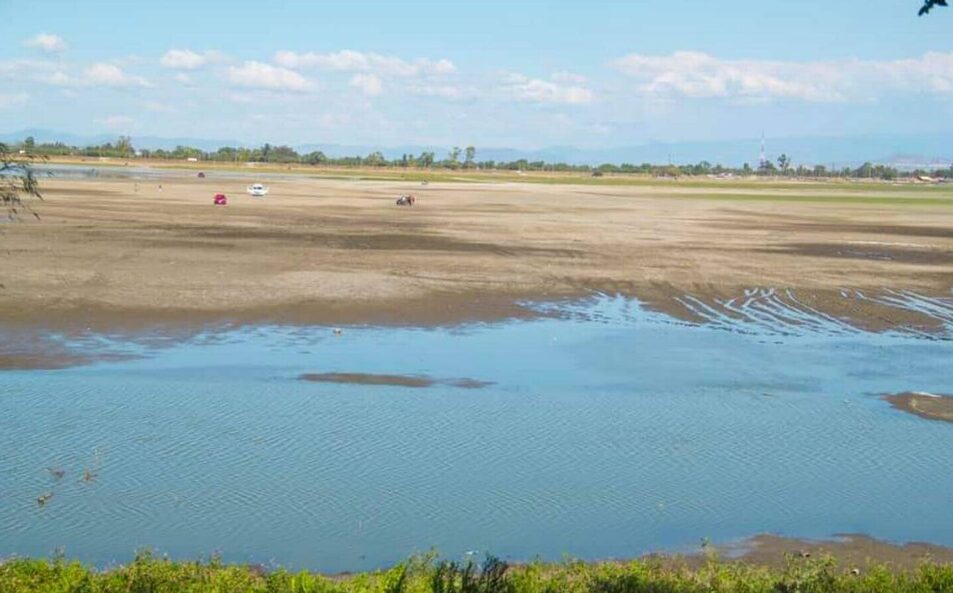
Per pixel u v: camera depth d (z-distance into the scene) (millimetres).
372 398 23969
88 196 89062
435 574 11773
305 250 49594
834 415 23656
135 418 21781
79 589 11359
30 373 25328
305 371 26344
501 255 50344
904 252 59281
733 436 21688
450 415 22734
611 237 63375
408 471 18875
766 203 120562
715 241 62719
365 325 32406
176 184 122312
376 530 16062
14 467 18578
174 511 16672
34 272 38312
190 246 49500
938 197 153750
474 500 17484
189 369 26141
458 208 91438
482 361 28188
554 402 24094
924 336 33625
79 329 29891
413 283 39531
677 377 26984
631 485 18453
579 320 34719
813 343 31953
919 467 19922
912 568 14719
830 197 145500
